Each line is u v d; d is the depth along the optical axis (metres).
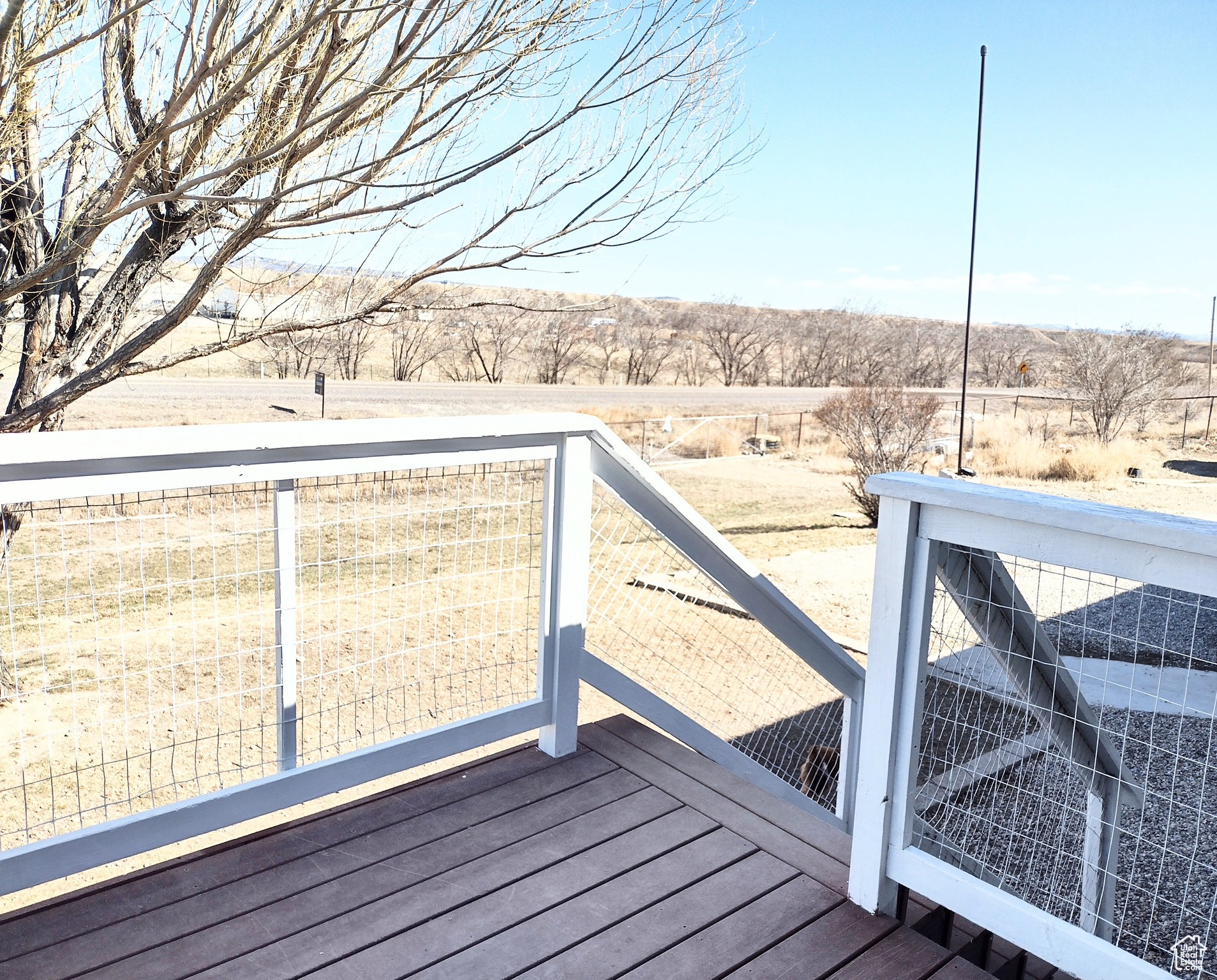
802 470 16.97
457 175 3.75
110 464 1.69
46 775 4.14
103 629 6.07
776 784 3.17
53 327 4.90
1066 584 8.19
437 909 1.87
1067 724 2.03
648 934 1.81
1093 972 1.54
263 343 4.66
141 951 1.70
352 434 1.96
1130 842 3.89
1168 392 20.95
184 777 4.11
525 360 35.12
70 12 3.12
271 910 1.84
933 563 1.75
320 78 3.14
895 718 1.81
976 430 20.77
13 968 1.63
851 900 1.94
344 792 4.46
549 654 2.56
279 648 2.02
